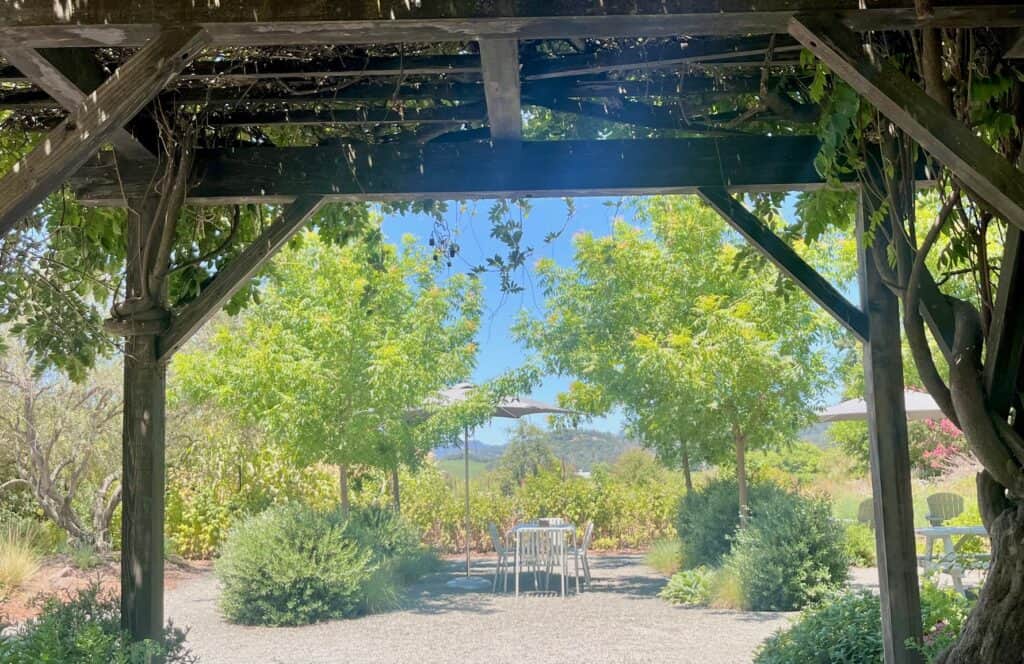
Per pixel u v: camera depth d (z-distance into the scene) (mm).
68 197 5184
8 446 12117
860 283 4281
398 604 9281
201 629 8203
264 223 5508
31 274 5277
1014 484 3389
